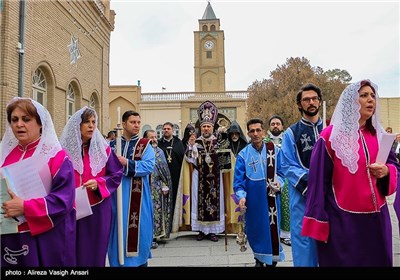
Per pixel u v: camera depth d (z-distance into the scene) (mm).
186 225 6219
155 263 4520
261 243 3850
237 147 5891
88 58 12867
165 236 5691
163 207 5617
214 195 5746
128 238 3588
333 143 2516
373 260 2402
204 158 5820
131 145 3891
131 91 30391
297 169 3064
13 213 2133
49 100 10031
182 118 30516
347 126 2500
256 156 4016
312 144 3174
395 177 2461
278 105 24375
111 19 15453
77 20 11703
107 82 15070
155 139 5691
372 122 2619
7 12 7723
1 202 2189
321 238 2467
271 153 3990
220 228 5738
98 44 13992
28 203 2166
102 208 3109
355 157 2455
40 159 2324
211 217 5711
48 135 2395
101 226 3074
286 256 4773
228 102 30750
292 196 3113
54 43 10094
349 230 2430
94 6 13031
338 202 2494
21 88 8211
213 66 45781
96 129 3252
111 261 3557
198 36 46125
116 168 3361
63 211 2279
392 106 24188
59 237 2318
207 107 5957
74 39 11531
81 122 3162
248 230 3963
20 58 8219
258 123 4059
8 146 2410
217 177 5781
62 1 10523
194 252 5055
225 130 5996
